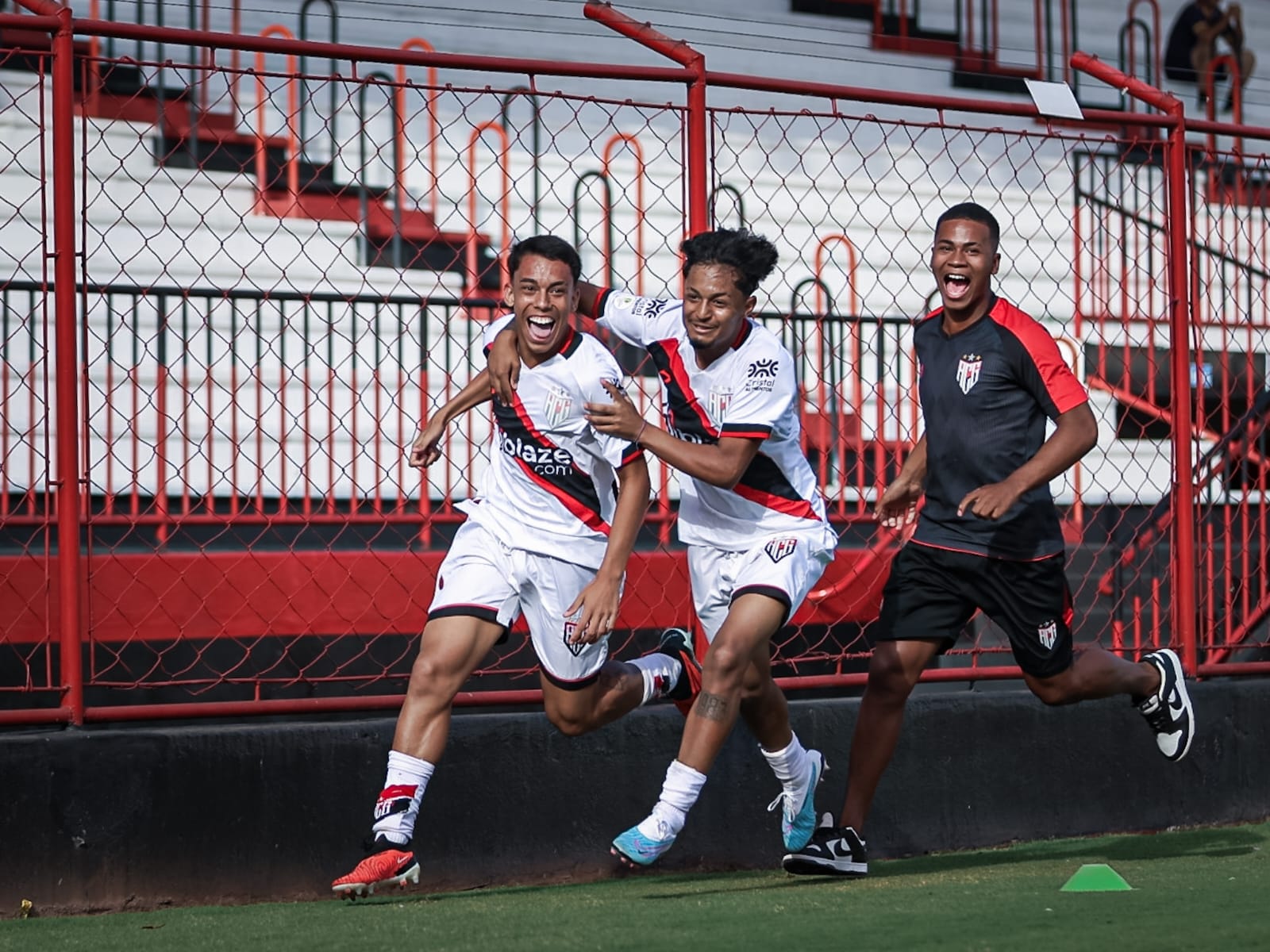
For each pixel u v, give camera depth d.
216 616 21.00
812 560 16.03
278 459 28.59
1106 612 26.20
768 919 13.69
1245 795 20.80
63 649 15.80
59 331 15.74
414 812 14.98
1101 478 33.62
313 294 21.50
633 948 12.29
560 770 17.34
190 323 28.92
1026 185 38.47
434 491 28.67
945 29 40.06
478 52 34.44
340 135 32.28
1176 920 13.23
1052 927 12.96
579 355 15.26
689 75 17.95
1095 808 19.84
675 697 17.06
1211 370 30.47
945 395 16.47
